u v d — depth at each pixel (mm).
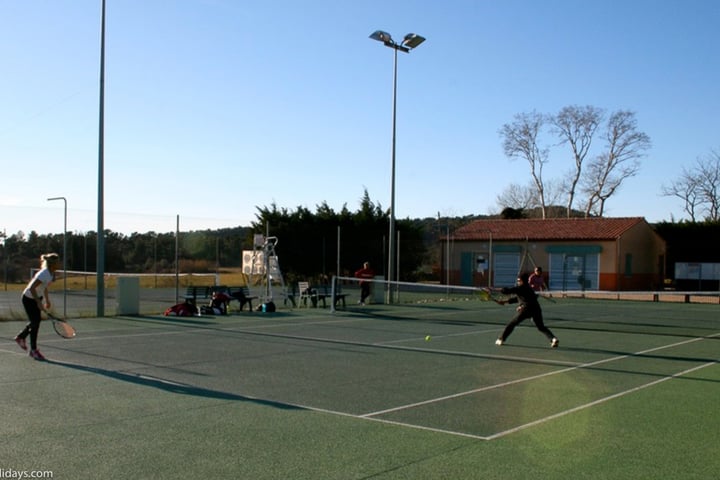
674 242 46438
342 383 10633
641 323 22375
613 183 60719
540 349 15203
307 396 9594
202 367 11984
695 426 8070
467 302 31219
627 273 43406
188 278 34906
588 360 13570
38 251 28797
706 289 42344
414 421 8172
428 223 50375
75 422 7934
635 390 10383
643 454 6879
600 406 9172
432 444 7156
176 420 8078
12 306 25766
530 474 6191
